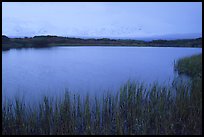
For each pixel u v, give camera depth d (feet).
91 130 27.02
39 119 28.22
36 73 77.15
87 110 29.17
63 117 28.27
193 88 35.17
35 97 45.47
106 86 56.95
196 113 30.01
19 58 124.57
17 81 62.64
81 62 111.65
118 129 26.81
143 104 32.32
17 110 28.30
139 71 81.51
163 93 34.32
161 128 27.78
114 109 31.45
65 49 230.89
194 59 75.61
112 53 178.70
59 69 86.89
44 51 186.70
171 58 131.85
